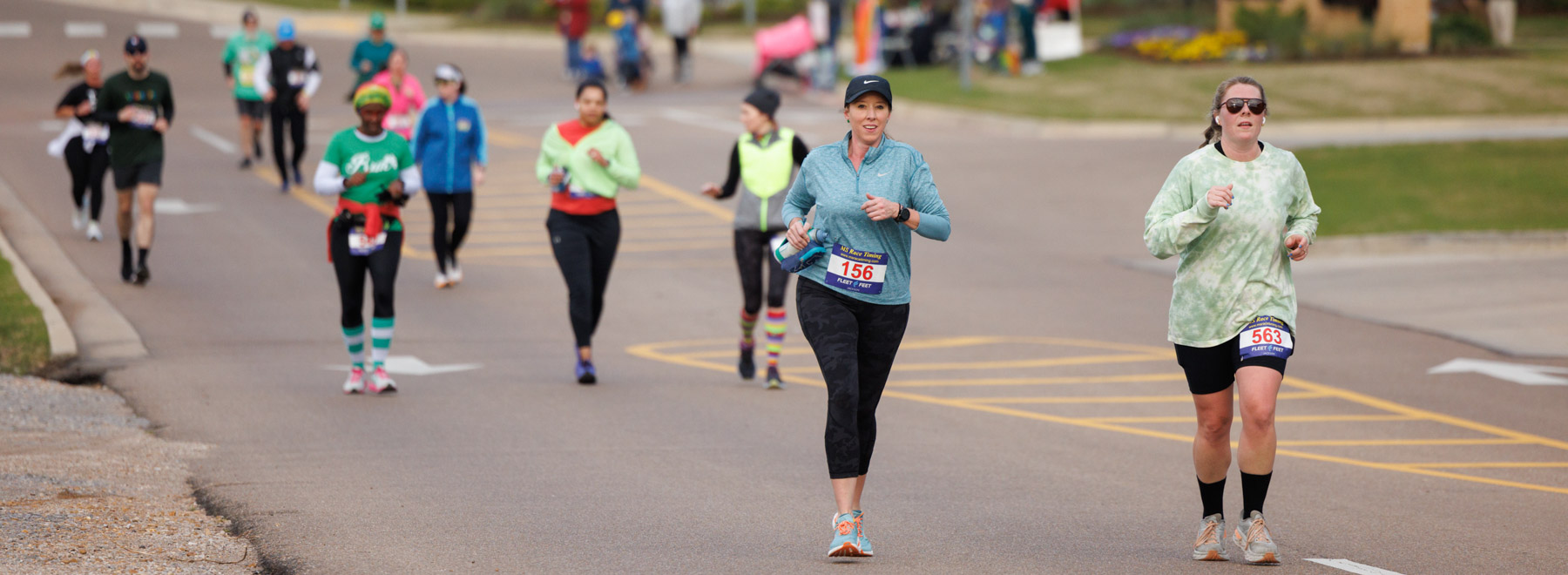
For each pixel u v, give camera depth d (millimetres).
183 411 28781
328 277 44844
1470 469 26328
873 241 19266
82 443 25656
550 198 61469
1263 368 18516
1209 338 18938
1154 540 20812
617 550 19781
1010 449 27172
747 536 20641
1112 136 80625
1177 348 19406
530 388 31875
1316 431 29438
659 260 50031
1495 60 98750
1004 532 21094
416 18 135125
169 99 42281
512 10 134875
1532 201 58281
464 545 19875
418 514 21547
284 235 51156
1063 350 37625
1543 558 20109
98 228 48812
